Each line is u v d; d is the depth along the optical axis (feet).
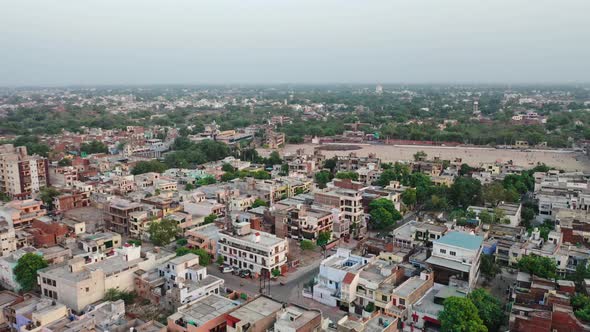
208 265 554.87
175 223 602.44
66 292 420.36
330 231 628.69
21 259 455.63
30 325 357.00
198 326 352.08
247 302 383.45
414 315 394.93
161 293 441.27
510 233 593.42
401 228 601.62
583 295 399.85
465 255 451.53
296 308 368.89
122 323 372.99
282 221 623.36
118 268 451.94
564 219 602.03
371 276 447.42
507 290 468.34
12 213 625.41
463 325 349.00
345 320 357.61
